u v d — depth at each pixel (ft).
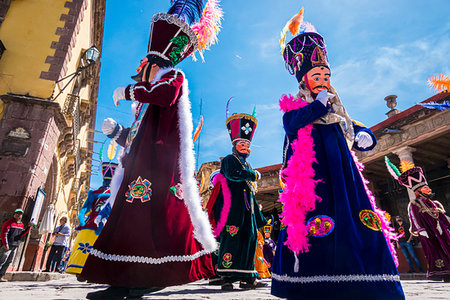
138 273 5.03
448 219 18.35
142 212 5.51
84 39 52.80
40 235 39.01
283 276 5.70
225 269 11.21
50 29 40.57
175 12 7.89
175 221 5.85
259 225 13.11
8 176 31.78
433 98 35.63
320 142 6.64
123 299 5.29
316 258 5.38
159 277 5.15
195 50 7.73
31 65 37.99
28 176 32.30
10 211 30.58
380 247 5.38
